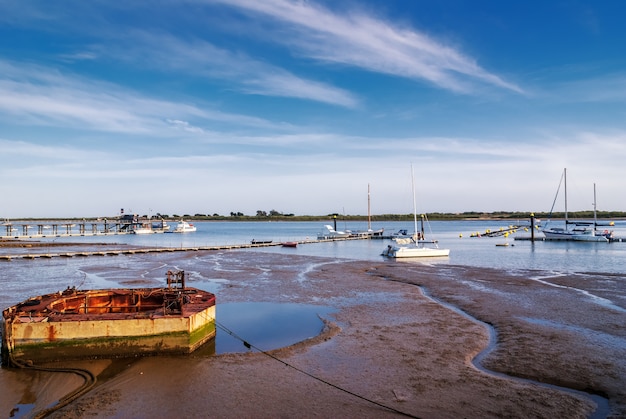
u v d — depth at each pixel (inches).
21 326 631.8
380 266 1860.2
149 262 2065.7
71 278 1534.2
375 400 504.4
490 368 608.7
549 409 479.8
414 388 536.4
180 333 666.8
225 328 828.6
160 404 498.0
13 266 1916.8
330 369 602.5
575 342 716.7
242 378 572.1
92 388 546.0
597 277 1455.5
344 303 1055.0
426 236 4771.2
